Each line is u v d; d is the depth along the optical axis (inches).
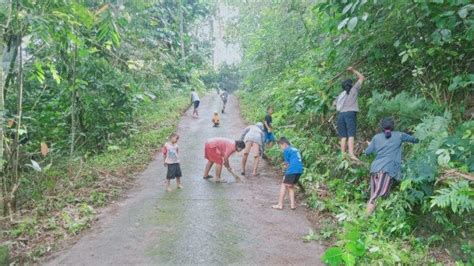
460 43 242.2
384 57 283.6
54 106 417.7
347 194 244.8
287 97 403.5
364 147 276.4
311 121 367.2
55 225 225.8
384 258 170.4
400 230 193.0
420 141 208.4
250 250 190.7
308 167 310.3
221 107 893.2
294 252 188.7
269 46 605.0
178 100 869.8
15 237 213.6
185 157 403.2
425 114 232.4
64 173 337.1
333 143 319.0
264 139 373.1
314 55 411.8
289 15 527.8
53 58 369.4
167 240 203.3
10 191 268.1
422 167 190.9
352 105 261.4
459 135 197.8
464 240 176.4
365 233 194.9
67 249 198.1
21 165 328.8
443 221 184.2
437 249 181.6
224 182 311.9
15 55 274.7
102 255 188.9
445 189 172.4
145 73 507.8
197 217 235.0
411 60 268.2
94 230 221.1
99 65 425.1
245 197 272.8
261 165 364.5
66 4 246.5
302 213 241.9
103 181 312.7
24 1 245.4
